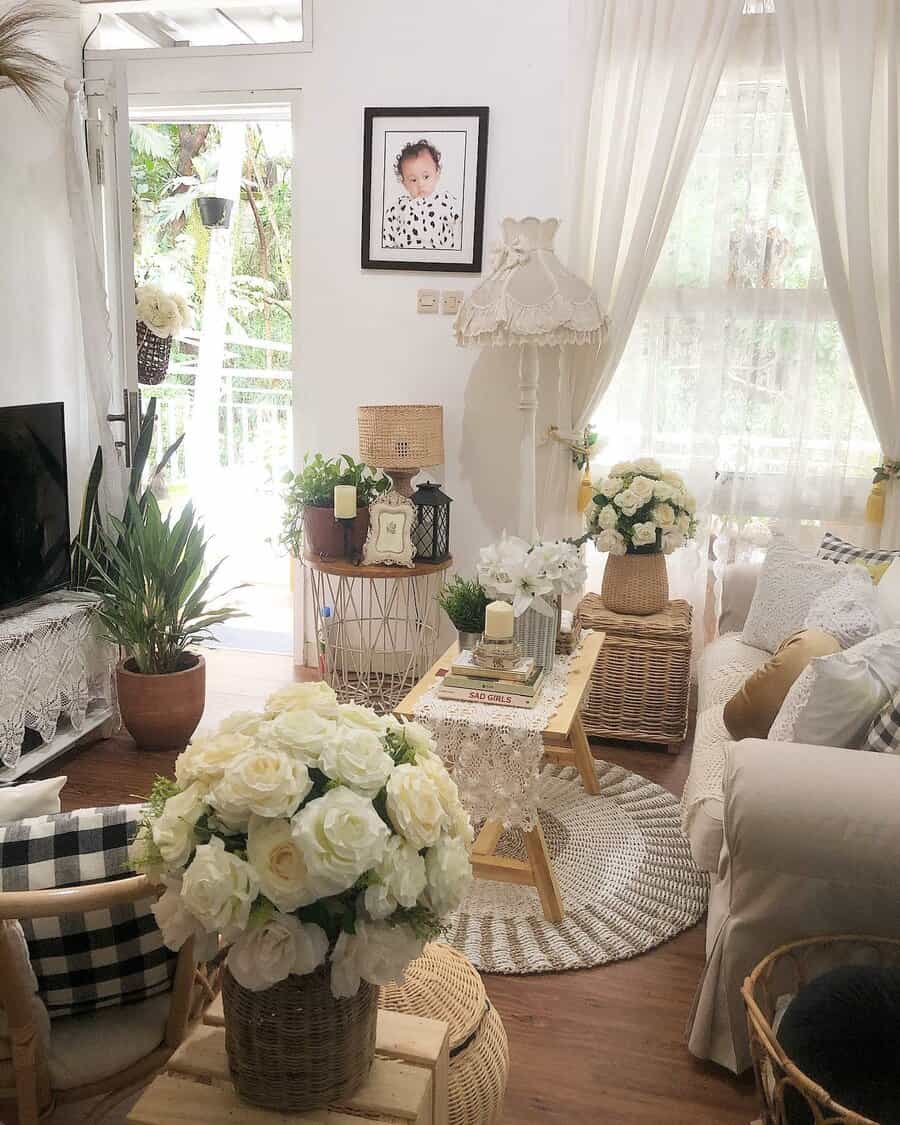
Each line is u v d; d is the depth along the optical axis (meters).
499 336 3.36
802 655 2.27
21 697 3.03
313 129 3.87
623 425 3.83
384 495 3.66
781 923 1.83
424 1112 1.26
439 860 1.17
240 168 5.91
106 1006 1.48
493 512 4.01
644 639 3.43
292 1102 1.20
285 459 5.81
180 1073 1.29
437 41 3.71
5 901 1.26
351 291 3.96
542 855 2.46
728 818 1.84
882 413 3.50
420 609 4.16
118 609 3.32
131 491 3.42
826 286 3.52
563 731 2.31
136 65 3.95
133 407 3.57
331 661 4.01
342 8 3.76
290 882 1.08
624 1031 2.11
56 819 1.41
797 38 3.35
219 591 5.37
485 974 2.29
